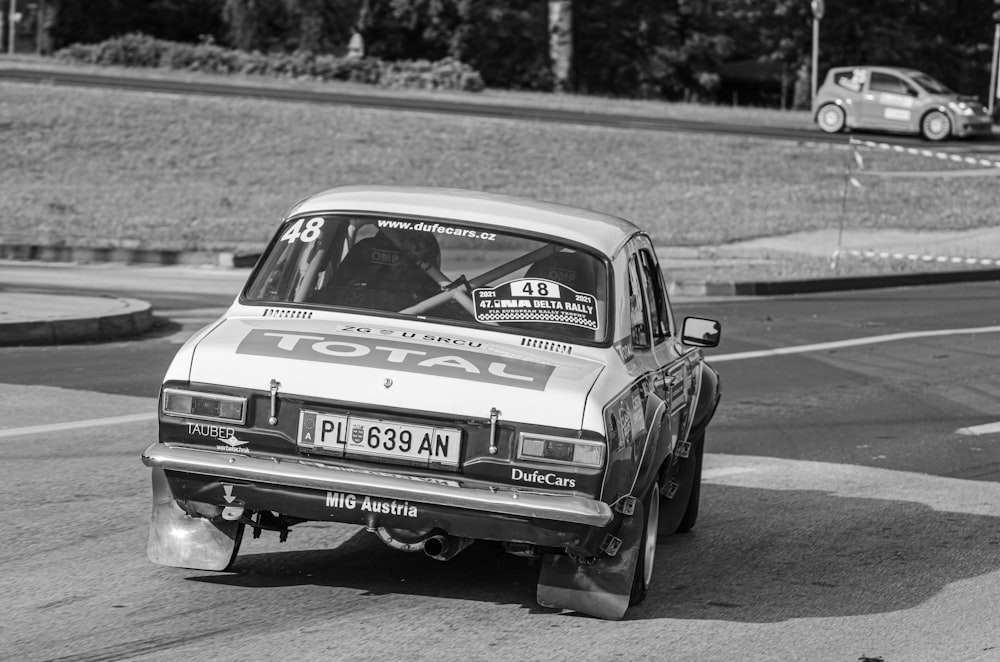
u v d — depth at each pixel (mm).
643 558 20031
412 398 17734
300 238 20859
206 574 20938
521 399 17703
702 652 18359
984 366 48688
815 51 142125
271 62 158625
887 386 44281
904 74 134875
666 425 21141
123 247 73438
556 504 17281
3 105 112125
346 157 106500
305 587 20469
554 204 22891
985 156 122000
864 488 30500
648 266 23562
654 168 110750
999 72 171000
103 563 21312
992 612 21109
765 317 59500
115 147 104875
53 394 36062
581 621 19438
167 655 17141
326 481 17578
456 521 17734
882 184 109125
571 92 195375
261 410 18094
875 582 22750
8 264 69562
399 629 18641
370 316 19781
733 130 132125
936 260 81312
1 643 17375
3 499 25219
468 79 162000
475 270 20281
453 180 101438
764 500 29047
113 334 46469
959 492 30391
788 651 18641
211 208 88875
